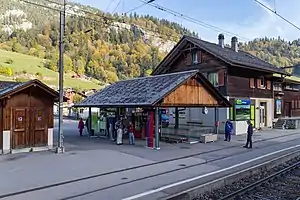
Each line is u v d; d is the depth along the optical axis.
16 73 95.69
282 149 19.58
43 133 18.94
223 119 28.97
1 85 23.22
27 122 18.27
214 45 35.19
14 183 11.02
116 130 22.77
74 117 58.16
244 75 31.41
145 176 12.14
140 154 17.34
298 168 14.79
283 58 92.88
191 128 27.00
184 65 33.97
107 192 9.92
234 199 9.70
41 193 9.83
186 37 32.19
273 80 36.28
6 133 17.42
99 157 16.31
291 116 41.31
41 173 12.58
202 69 31.83
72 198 9.29
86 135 27.97
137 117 25.69
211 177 12.02
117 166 13.98
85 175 12.25
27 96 18.28
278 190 10.88
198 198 9.84
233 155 17.27
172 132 26.88
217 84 30.16
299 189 11.06
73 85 94.62
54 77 103.25
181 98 20.42
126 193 9.81
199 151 18.59
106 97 24.92
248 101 31.20
